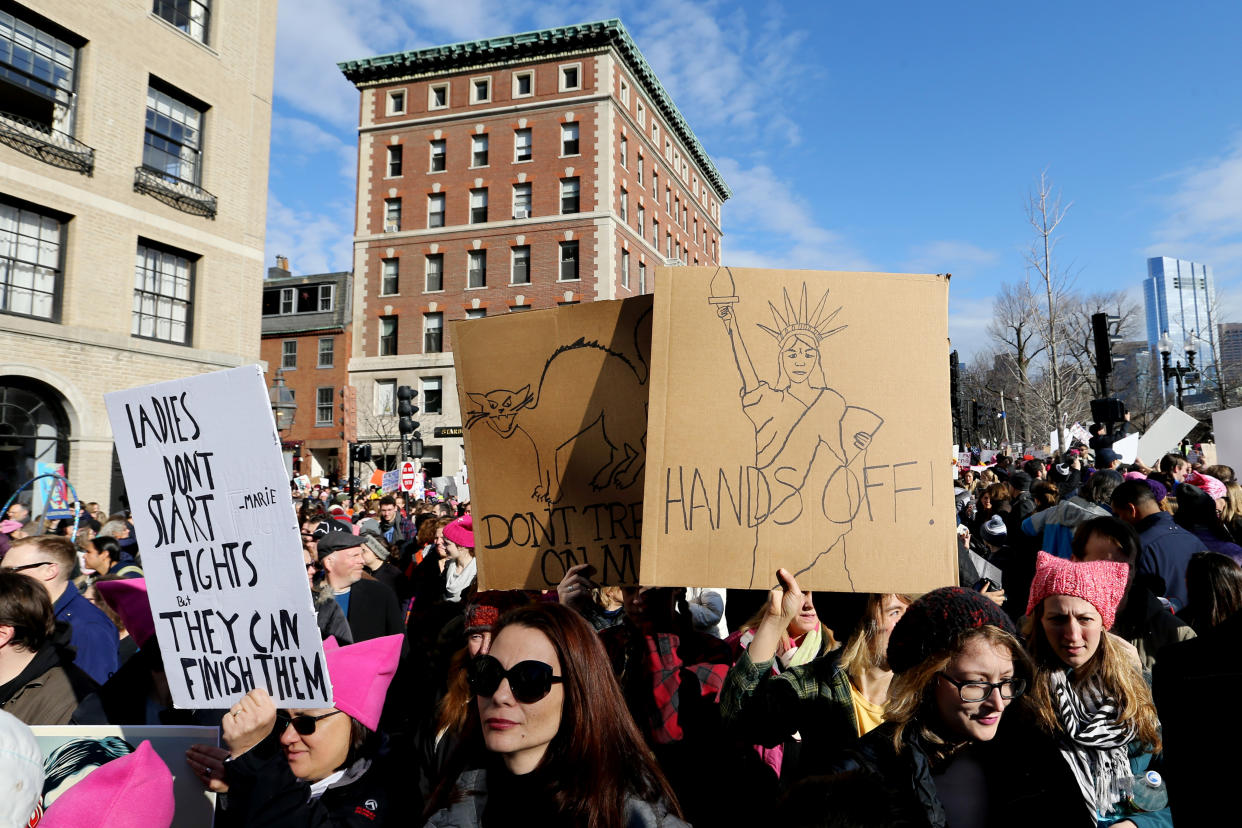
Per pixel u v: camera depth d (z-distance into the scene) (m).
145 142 16.02
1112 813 2.14
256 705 2.11
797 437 2.48
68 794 2.10
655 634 2.73
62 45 14.56
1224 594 3.19
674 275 2.61
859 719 2.61
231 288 17.64
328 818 2.17
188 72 16.75
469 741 2.10
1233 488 6.53
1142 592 3.39
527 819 1.86
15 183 13.62
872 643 2.69
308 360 39.22
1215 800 1.52
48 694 2.89
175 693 2.40
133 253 15.52
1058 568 2.40
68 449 14.49
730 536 2.45
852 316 2.54
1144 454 10.34
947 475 2.43
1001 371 40.41
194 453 2.40
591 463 2.84
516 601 2.85
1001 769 2.10
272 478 2.27
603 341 2.87
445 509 12.16
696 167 47.56
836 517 2.42
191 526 2.40
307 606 2.19
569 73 35.34
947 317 2.54
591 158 34.47
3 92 13.78
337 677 2.37
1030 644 2.42
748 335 2.55
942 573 2.36
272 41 19.05
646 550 2.46
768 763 2.72
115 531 7.14
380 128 37.31
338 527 7.83
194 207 16.77
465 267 35.75
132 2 15.58
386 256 36.97
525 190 35.50
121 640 4.34
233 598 2.31
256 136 18.48
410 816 2.38
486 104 36.12
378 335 37.06
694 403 2.53
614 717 1.92
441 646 3.39
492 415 2.99
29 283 14.07
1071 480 9.44
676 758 2.54
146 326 16.06
